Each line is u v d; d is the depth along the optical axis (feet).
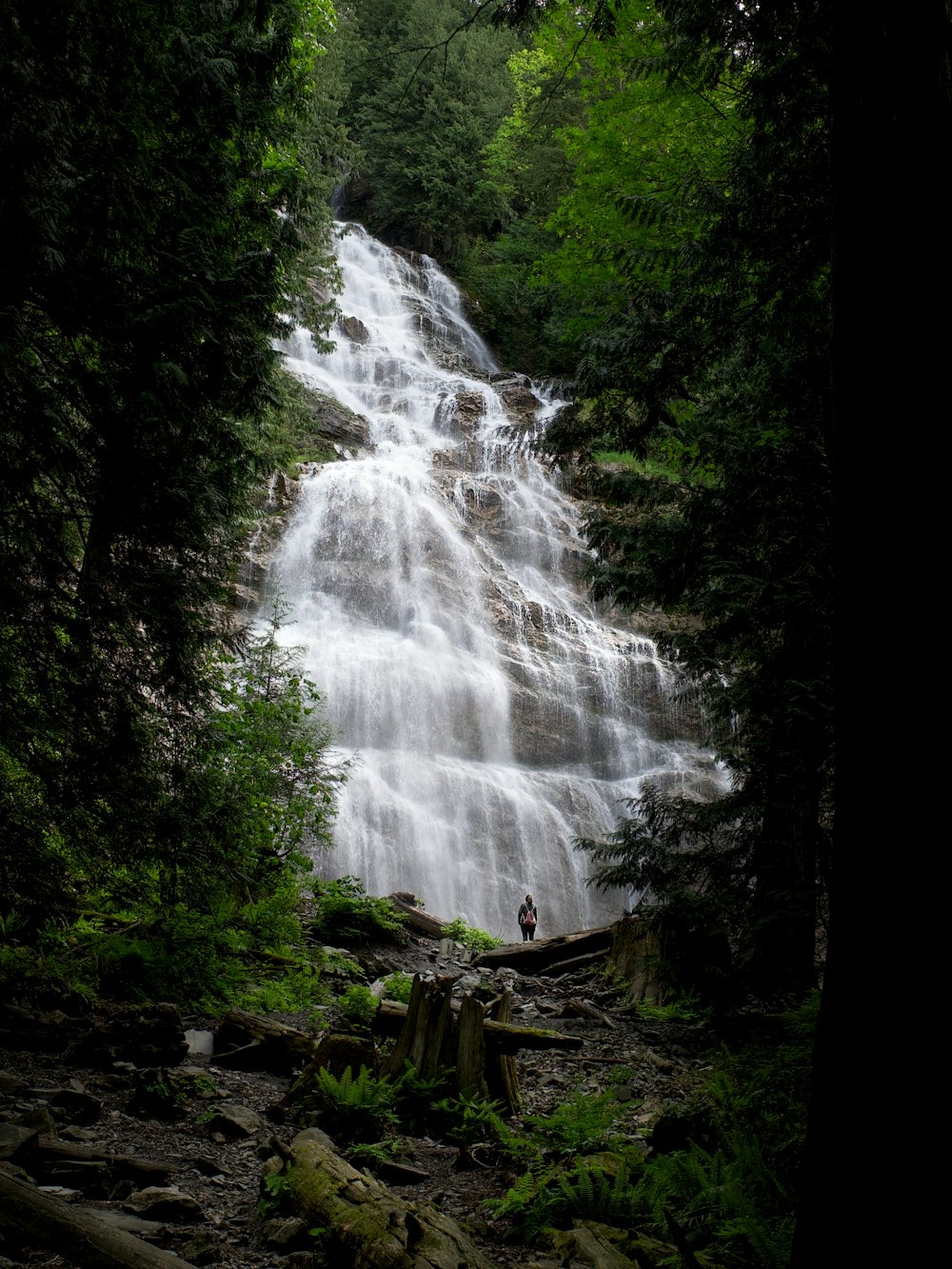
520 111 107.65
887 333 9.29
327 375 135.13
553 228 52.24
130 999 28.04
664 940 40.88
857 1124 9.25
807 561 31.42
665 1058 32.17
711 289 33.68
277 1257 14.06
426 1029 23.20
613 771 92.68
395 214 173.37
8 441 23.75
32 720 22.99
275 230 37.04
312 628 90.68
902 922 9.07
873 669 9.36
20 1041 22.47
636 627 106.42
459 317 166.40
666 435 41.83
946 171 9.19
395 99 159.12
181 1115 20.01
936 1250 8.77
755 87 27.17
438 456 121.29
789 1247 13.96
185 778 27.81
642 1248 14.70
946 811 9.00
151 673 26.71
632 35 42.29
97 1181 15.48
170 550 27.78
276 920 39.55
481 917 76.79
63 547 24.77
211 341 29.25
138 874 27.35
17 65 22.59
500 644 97.30
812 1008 24.27
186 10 31.73
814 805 33.30
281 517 98.37
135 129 26.91
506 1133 19.36
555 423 37.63
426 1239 13.51
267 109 36.60
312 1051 25.16
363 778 77.77
